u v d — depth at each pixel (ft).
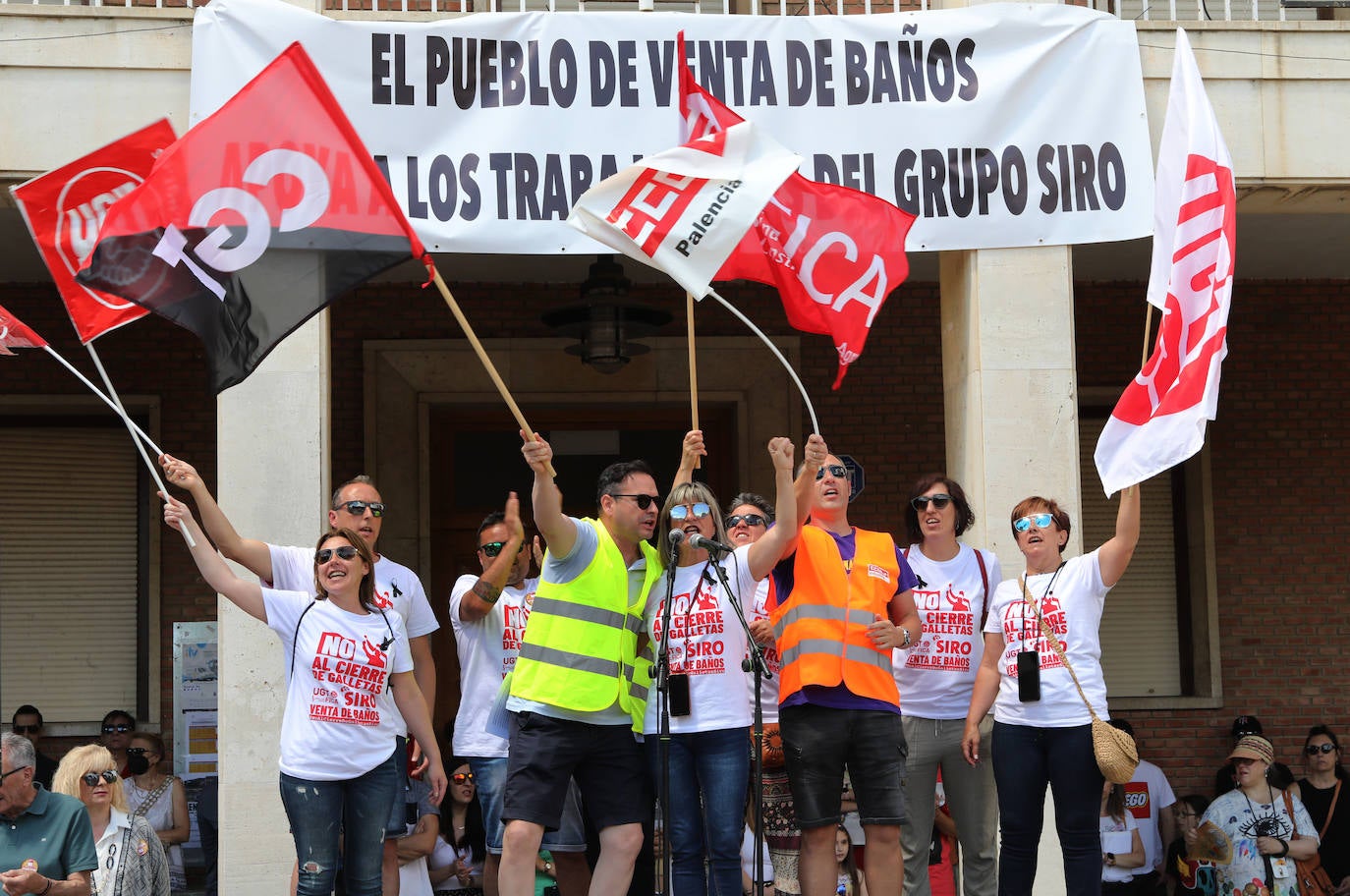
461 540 35.68
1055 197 25.43
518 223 24.57
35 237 20.85
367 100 24.41
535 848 17.19
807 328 21.81
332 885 18.13
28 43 24.26
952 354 26.48
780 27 25.32
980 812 21.56
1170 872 30.96
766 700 21.25
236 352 18.76
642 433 36.60
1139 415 21.20
